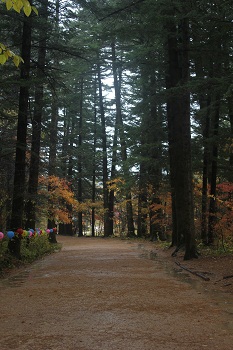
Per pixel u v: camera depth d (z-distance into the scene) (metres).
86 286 8.93
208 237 18.44
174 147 17.91
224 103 14.85
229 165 20.38
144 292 8.11
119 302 7.14
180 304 6.92
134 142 22.80
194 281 9.57
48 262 14.64
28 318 6.07
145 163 22.75
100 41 29.23
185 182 14.73
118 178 32.50
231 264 11.73
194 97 17.81
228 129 19.09
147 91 24.66
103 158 38.41
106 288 8.63
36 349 4.55
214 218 18.23
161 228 26.53
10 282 9.82
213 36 12.77
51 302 7.25
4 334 5.22
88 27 33.97
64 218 25.58
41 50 17.31
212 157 18.19
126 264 13.45
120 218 43.28
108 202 38.72
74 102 39.47
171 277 10.29
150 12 13.93
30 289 8.70
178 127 17.45
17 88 14.34
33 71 15.88
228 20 10.88
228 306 6.74
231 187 16.92
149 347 4.58
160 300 7.28
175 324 5.59
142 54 19.38
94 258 15.80
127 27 16.16
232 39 12.98
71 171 42.28
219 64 15.17
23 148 13.49
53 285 9.19
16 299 7.61
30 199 15.81
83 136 42.66
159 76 23.16
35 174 17.77
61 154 29.95
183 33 14.69
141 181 24.70
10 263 12.80
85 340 4.88
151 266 12.85
